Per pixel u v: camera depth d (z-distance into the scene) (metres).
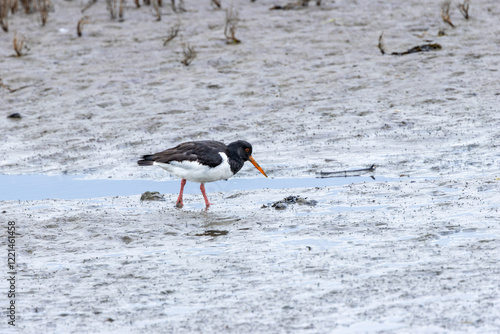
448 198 12.91
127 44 25.92
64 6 31.27
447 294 8.49
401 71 21.72
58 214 13.44
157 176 16.27
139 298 9.07
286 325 7.96
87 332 8.14
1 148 18.50
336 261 9.97
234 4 29.66
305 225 11.86
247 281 9.43
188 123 19.27
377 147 16.89
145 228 12.36
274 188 14.77
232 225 12.23
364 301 8.48
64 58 25.03
